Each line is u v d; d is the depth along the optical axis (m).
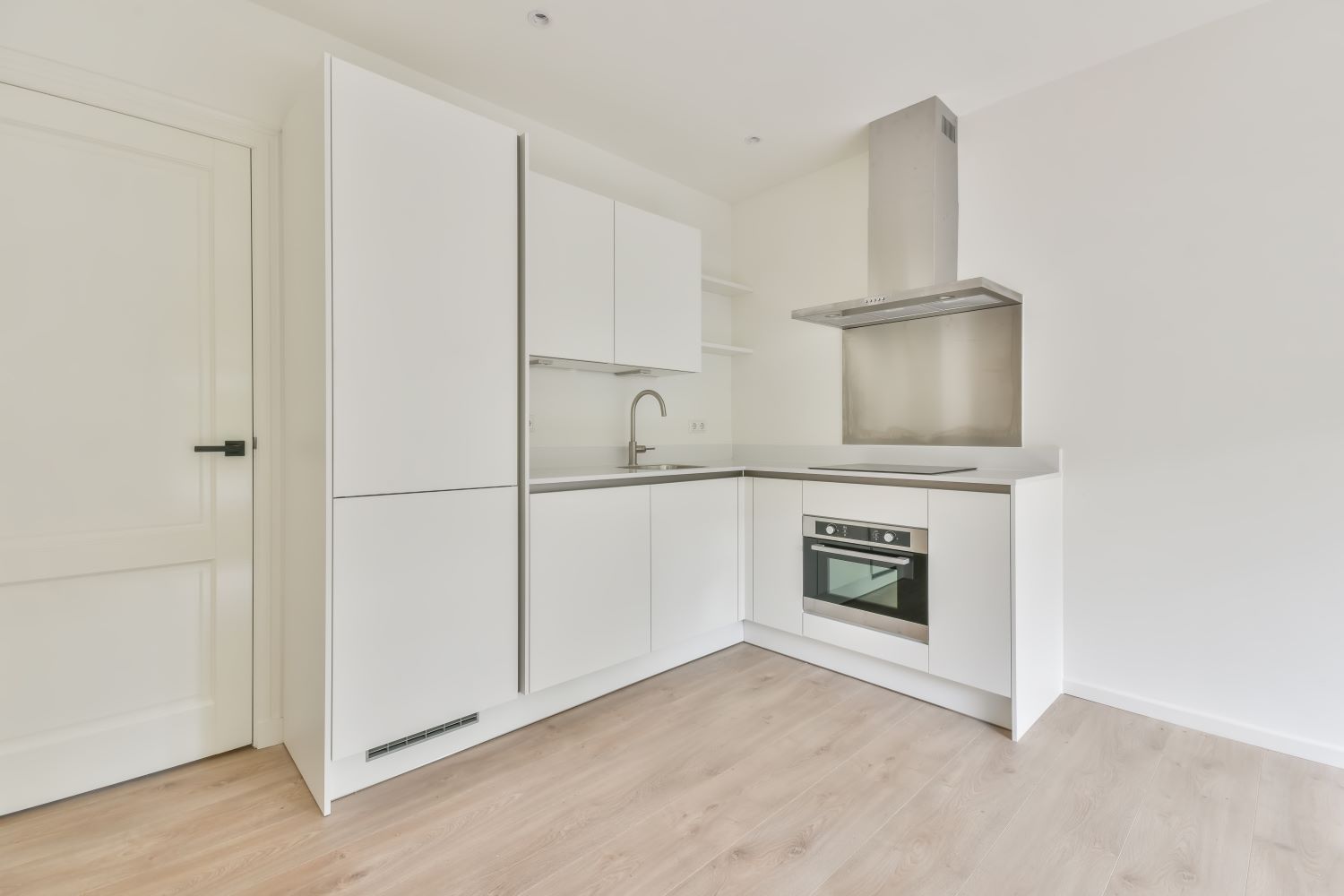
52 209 1.77
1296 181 2.06
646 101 2.76
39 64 1.74
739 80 2.59
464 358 2.05
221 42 2.03
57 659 1.80
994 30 2.25
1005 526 2.19
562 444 3.06
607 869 1.52
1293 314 2.06
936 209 2.74
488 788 1.88
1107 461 2.45
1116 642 2.43
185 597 2.00
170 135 1.95
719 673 2.81
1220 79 2.20
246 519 2.10
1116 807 1.76
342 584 1.78
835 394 3.40
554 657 2.30
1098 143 2.47
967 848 1.59
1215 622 2.22
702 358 3.78
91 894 1.43
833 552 2.74
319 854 1.57
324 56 1.74
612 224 2.76
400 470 1.90
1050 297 2.60
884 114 2.87
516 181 2.21
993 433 2.78
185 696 2.01
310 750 1.86
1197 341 2.25
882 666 2.64
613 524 2.51
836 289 3.42
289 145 2.04
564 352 2.55
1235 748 2.10
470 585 2.08
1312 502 2.04
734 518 3.07
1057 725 2.28
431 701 1.98
